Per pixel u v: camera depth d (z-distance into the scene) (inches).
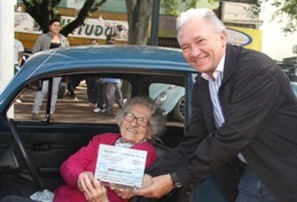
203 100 91.0
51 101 136.2
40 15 705.0
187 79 103.6
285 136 84.7
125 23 950.4
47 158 129.0
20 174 114.9
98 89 132.2
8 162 105.2
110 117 132.6
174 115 117.4
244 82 83.0
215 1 636.1
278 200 85.5
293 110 85.4
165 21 515.2
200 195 94.7
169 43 519.2
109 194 99.5
